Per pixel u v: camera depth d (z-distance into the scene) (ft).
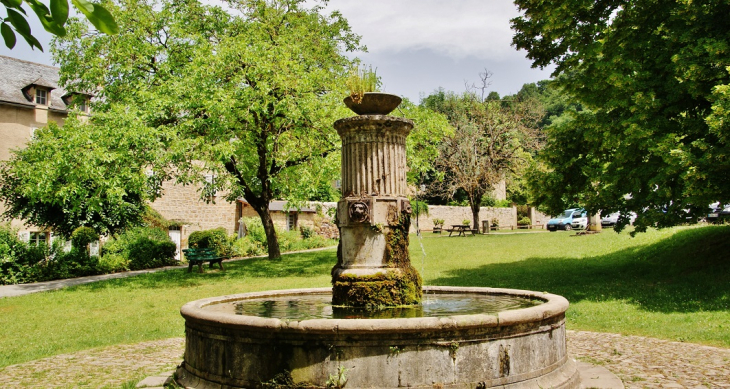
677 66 32.55
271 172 62.80
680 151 29.96
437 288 26.02
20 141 86.94
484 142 108.88
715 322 27.27
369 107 20.44
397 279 19.26
